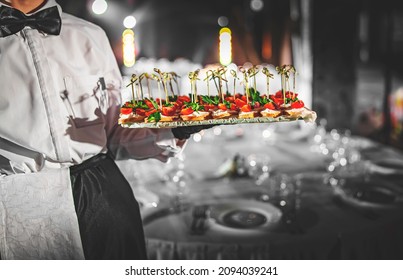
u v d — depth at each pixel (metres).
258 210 2.15
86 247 1.76
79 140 1.74
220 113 1.85
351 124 5.35
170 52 6.57
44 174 1.72
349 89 5.27
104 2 5.86
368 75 6.61
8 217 1.71
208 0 6.69
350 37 5.17
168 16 6.52
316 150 3.52
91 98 1.78
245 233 1.90
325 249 1.85
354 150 3.28
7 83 1.63
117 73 1.93
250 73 2.00
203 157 3.38
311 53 5.26
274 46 6.78
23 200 1.71
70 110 1.74
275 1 6.60
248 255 1.81
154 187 2.57
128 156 1.98
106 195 1.79
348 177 2.61
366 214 2.07
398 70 6.46
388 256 1.98
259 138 4.06
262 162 2.97
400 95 6.49
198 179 2.74
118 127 1.92
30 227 1.72
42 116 1.66
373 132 6.51
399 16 6.39
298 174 2.81
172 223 2.03
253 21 7.20
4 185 1.71
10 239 1.72
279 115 1.85
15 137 1.64
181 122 1.79
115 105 1.91
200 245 1.82
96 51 1.83
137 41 6.50
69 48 1.77
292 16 5.99
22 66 1.65
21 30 1.68
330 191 2.43
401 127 6.44
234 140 4.02
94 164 1.82
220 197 2.38
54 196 1.72
